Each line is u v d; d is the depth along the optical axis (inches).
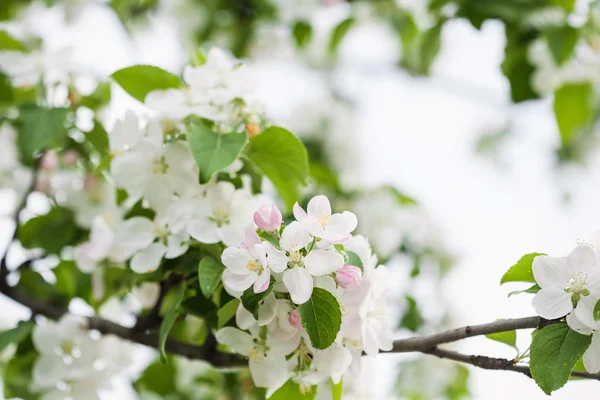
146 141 56.2
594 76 73.7
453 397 81.0
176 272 56.1
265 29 92.1
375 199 79.1
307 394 54.3
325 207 52.2
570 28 70.3
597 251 52.4
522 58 74.8
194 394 67.9
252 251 51.9
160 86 57.8
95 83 64.0
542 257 52.1
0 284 62.2
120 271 62.1
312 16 88.3
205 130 56.0
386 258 78.2
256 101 57.1
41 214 64.1
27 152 61.7
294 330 52.9
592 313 51.4
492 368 53.2
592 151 104.4
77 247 61.5
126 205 59.2
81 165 64.9
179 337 61.7
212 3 87.7
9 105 65.7
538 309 51.6
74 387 60.1
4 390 61.1
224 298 54.4
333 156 83.4
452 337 53.4
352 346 53.5
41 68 63.1
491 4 72.2
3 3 84.7
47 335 59.9
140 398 67.2
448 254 81.4
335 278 52.2
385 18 87.6
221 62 57.3
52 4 80.5
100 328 59.8
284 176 58.0
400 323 78.0
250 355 53.3
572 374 53.1
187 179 56.3
